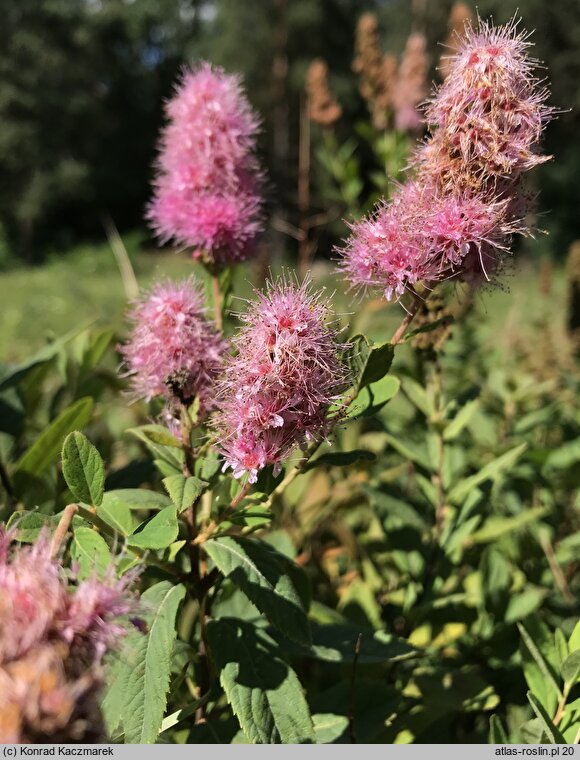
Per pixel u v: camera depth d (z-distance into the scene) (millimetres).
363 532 399
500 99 177
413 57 560
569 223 2666
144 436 193
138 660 178
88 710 110
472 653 295
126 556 189
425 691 253
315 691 278
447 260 187
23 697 102
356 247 194
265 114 2715
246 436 172
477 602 309
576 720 201
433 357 293
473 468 379
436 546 296
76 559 163
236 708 184
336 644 227
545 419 404
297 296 170
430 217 183
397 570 342
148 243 3359
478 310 520
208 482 193
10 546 156
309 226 437
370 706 235
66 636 116
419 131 555
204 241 231
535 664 212
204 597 210
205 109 229
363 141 1574
